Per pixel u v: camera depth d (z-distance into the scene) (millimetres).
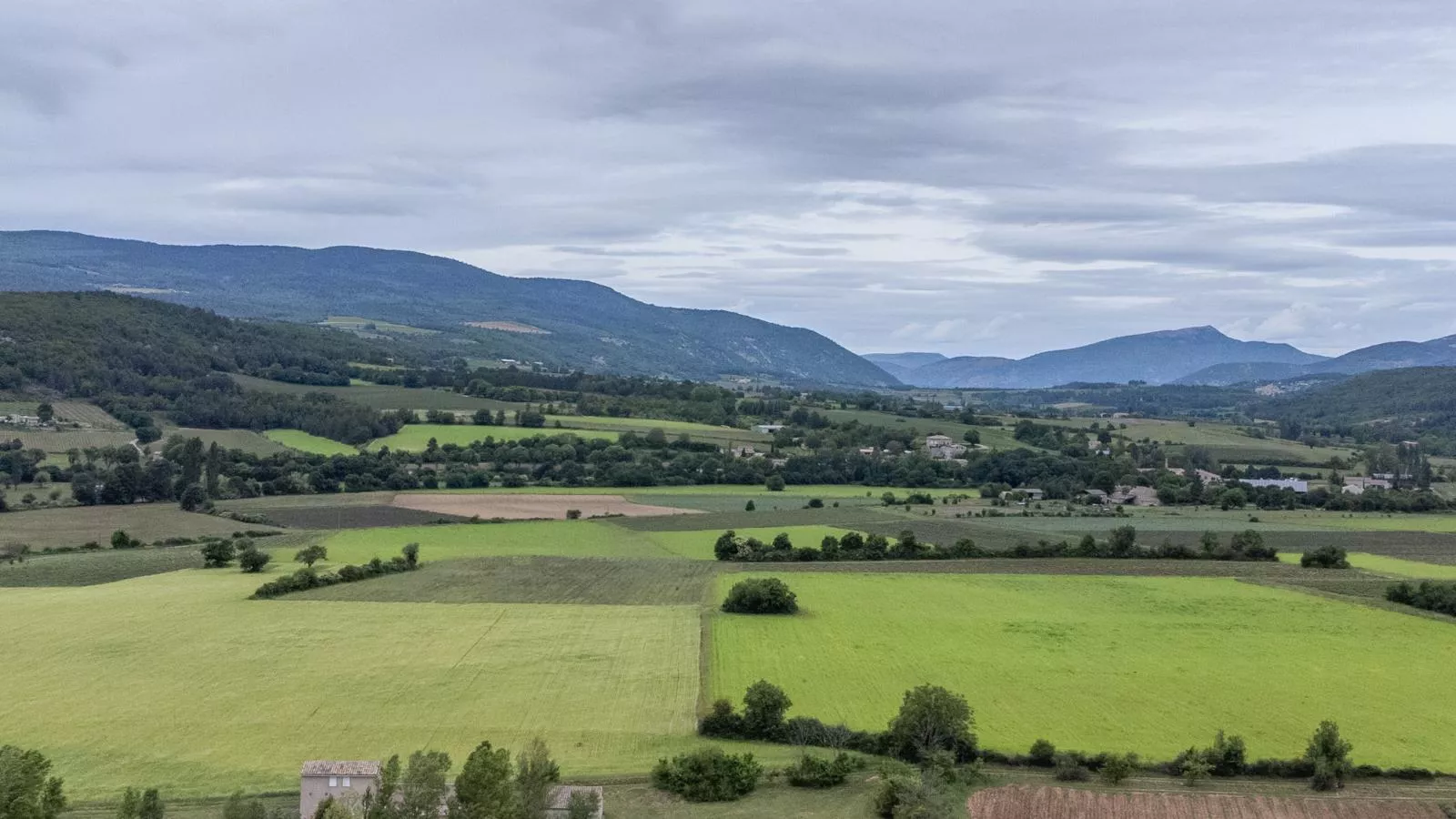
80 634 101375
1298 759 70750
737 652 96438
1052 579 131125
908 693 76062
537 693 84625
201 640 99625
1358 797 66500
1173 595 121625
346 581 127188
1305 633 104250
